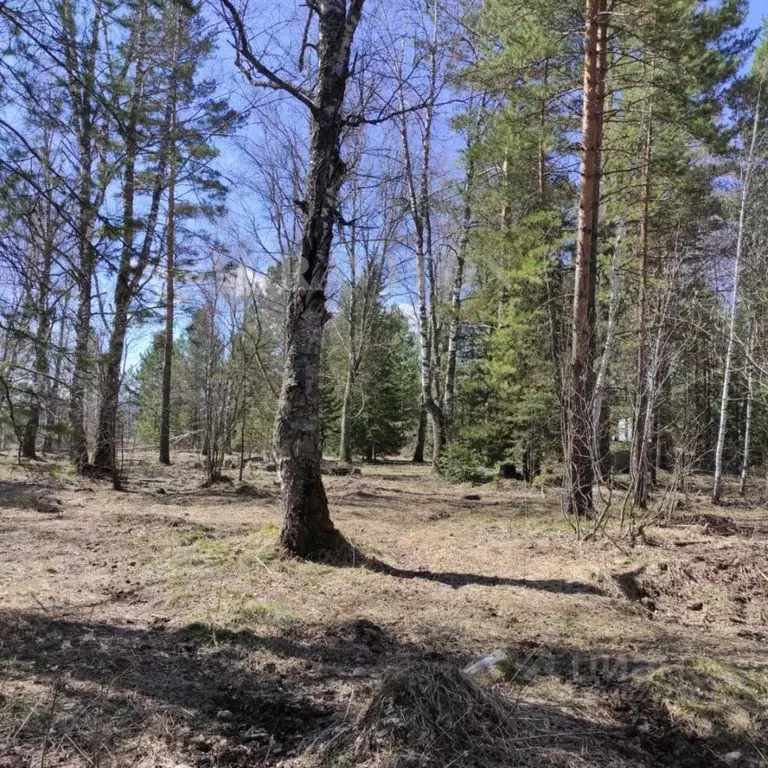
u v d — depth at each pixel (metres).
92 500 10.70
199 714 2.92
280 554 5.78
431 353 19.73
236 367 16.92
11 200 4.23
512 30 9.95
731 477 20.73
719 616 5.14
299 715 2.98
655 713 3.08
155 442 31.44
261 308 18.86
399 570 5.80
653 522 8.30
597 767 2.55
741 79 14.12
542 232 12.80
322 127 5.86
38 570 5.41
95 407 13.25
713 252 14.49
